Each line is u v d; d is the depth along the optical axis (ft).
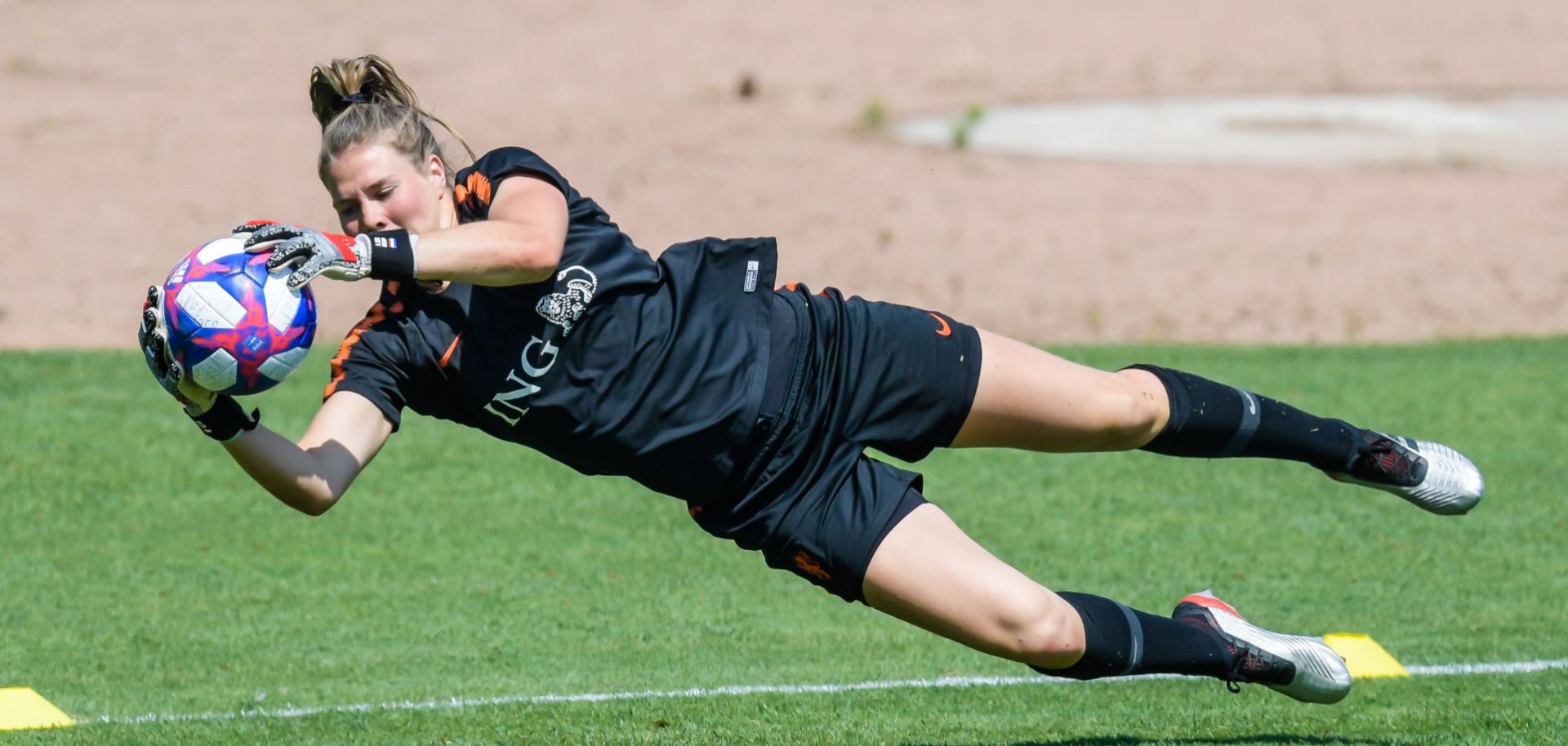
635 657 74.13
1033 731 61.67
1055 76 293.64
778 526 47.93
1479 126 257.75
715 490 48.39
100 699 67.05
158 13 316.40
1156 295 169.48
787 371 47.98
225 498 101.24
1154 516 99.14
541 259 44.42
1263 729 61.72
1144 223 197.77
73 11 313.53
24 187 198.08
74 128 227.61
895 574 46.78
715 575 88.69
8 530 93.71
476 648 75.46
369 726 62.59
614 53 300.61
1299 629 77.61
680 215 194.18
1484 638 75.46
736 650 75.56
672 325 47.39
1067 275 176.14
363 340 47.75
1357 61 310.86
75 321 153.79
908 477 48.55
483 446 114.42
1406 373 134.41
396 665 72.54
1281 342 153.89
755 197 203.82
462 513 99.50
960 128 236.63
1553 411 122.11
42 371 131.03
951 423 49.44
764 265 48.93
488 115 242.78
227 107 244.01
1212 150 238.07
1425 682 68.28
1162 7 368.07
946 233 191.21
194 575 86.84
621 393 47.06
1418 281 174.91
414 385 47.70
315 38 302.25
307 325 44.68
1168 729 62.13
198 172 207.21
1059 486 105.60
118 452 109.60
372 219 46.14
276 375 44.24
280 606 81.87
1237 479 107.65
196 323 43.24
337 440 46.52
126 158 212.84
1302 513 99.60
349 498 101.96
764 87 275.39
